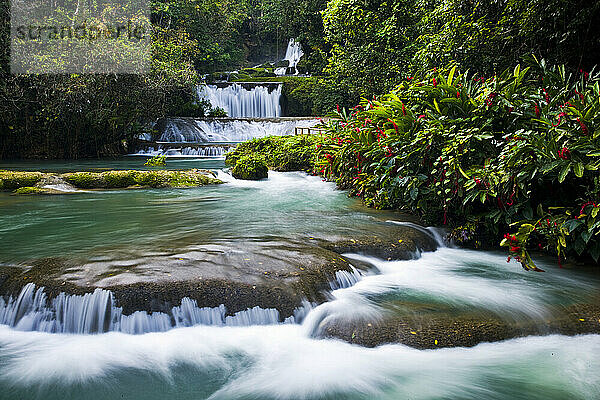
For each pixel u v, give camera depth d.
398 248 5.10
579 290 4.23
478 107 5.84
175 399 2.75
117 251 4.53
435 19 12.84
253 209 7.42
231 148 19.78
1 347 3.27
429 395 2.80
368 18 20.39
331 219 6.39
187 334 3.42
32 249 4.69
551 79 6.11
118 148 21.41
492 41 9.73
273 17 38.28
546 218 4.86
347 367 3.08
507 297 4.04
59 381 2.91
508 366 3.09
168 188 10.53
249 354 3.22
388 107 7.12
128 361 3.12
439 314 3.64
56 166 15.74
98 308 3.44
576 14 7.57
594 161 4.52
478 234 5.84
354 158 8.47
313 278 3.96
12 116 18.67
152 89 20.27
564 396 2.79
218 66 39.31
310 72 35.78
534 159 4.79
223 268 3.98
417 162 6.21
